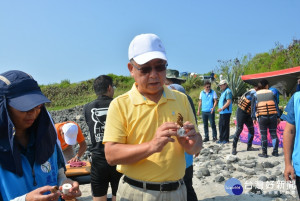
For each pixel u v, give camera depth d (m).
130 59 2.20
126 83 32.62
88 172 4.07
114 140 2.10
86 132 12.37
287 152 3.18
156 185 2.11
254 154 7.12
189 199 3.47
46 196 1.73
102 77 3.79
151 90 2.14
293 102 3.08
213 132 9.23
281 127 7.51
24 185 1.83
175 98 2.30
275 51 21.83
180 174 2.18
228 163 6.47
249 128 7.35
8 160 1.75
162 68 2.12
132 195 2.17
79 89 32.94
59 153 2.23
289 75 9.37
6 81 1.76
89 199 5.04
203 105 9.23
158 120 2.16
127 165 2.20
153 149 1.94
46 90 32.47
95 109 3.57
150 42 2.12
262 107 6.69
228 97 8.46
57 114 20.95
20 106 1.72
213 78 23.66
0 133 1.72
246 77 10.05
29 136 1.93
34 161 1.90
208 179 5.59
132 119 2.14
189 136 2.04
